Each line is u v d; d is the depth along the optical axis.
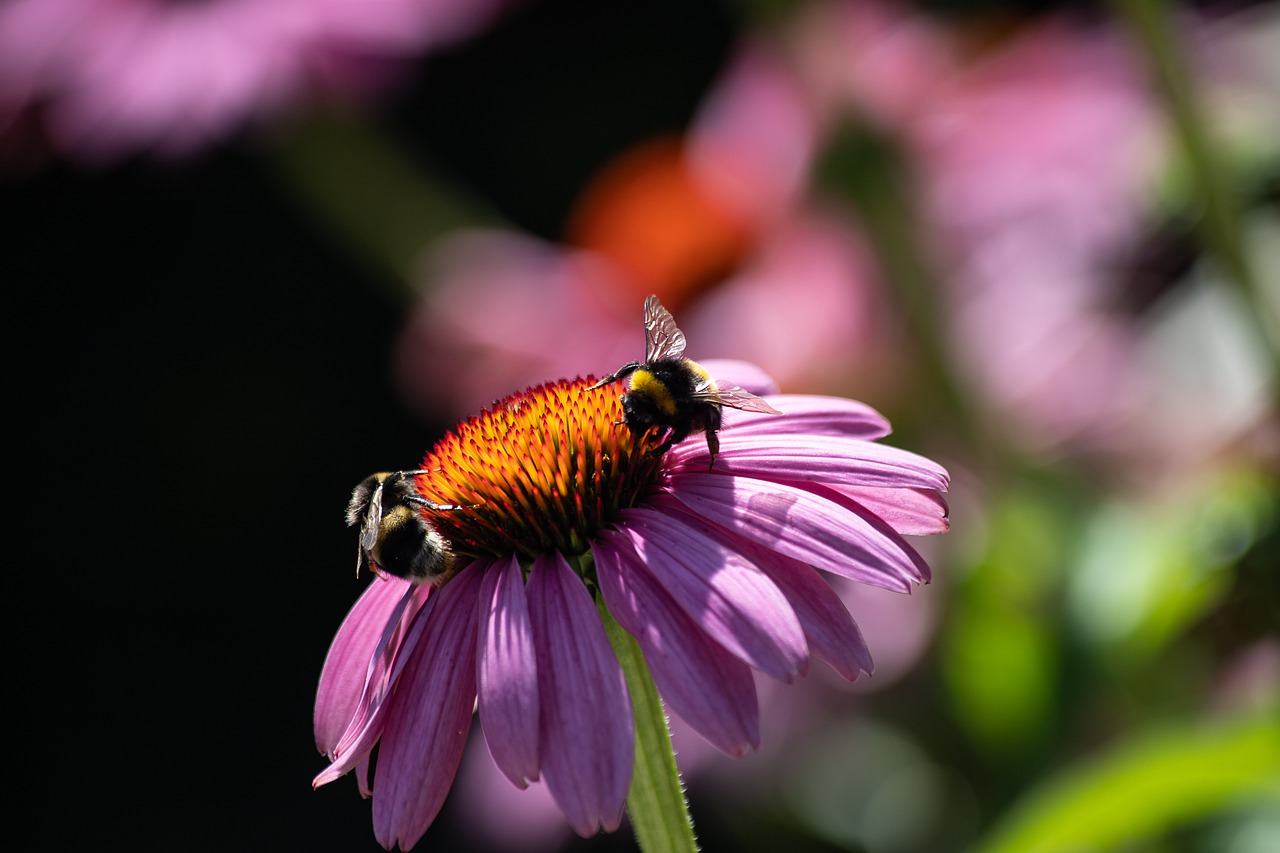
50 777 1.29
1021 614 0.57
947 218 0.64
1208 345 0.59
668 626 0.44
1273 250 0.57
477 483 0.46
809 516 0.44
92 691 1.31
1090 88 0.63
